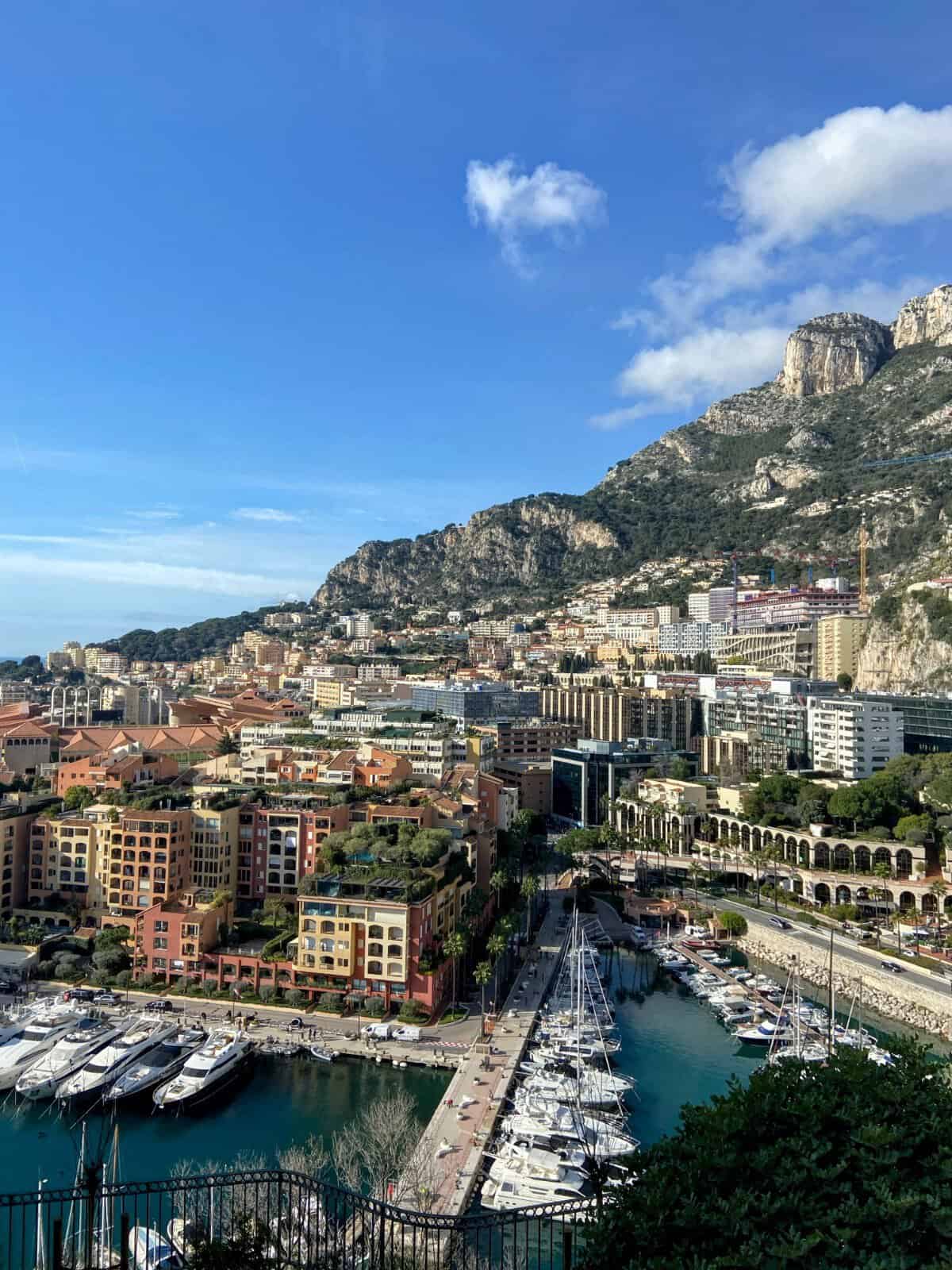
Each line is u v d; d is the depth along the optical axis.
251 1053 174.00
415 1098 158.50
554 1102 150.62
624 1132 146.62
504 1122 145.25
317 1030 183.00
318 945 197.50
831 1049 167.62
